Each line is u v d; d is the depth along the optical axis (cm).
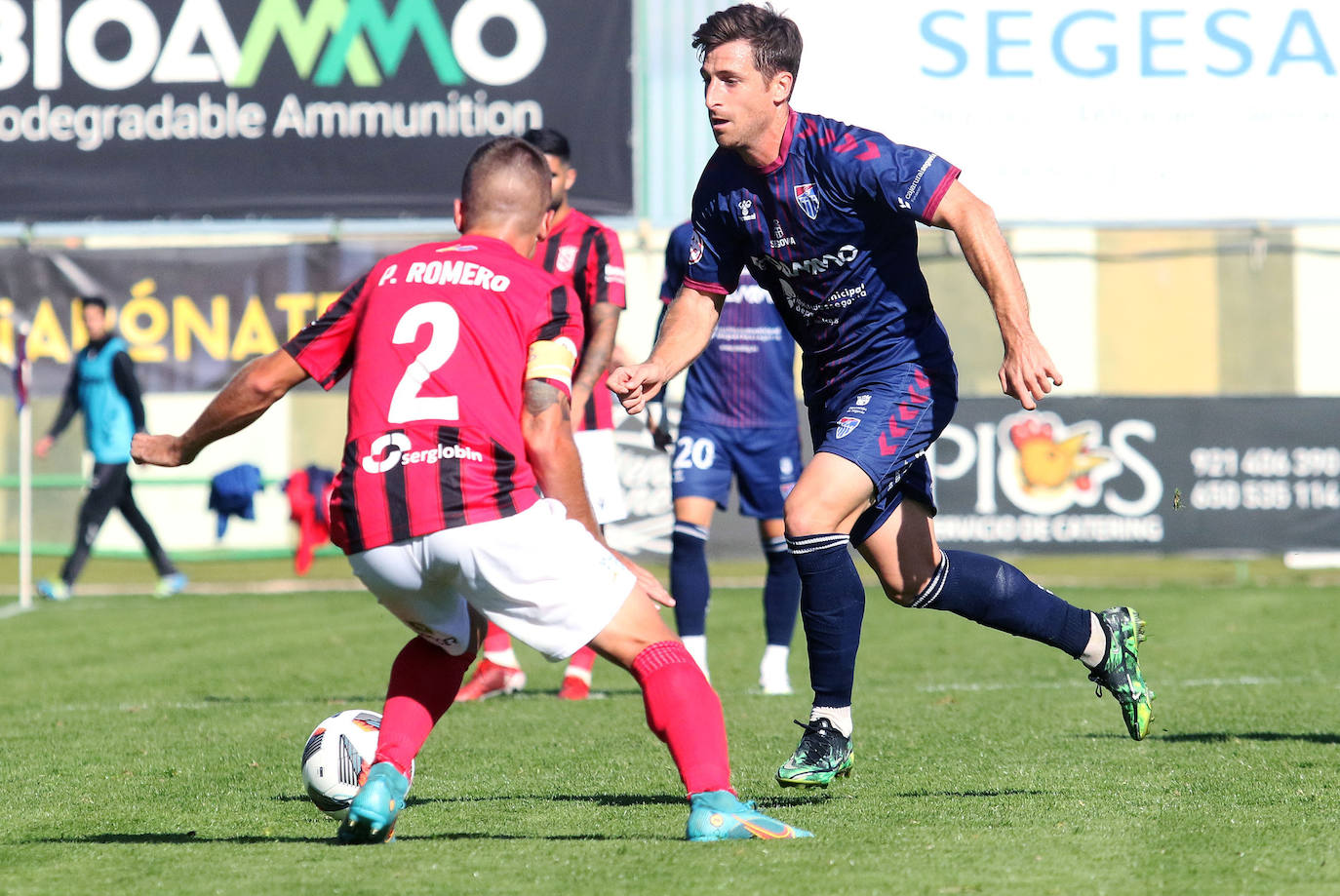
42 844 1184
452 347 1070
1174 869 999
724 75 1316
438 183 4853
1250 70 4747
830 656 1363
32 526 4884
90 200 4888
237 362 4681
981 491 4434
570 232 2241
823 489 1345
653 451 4416
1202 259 4844
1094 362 4875
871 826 1184
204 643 3288
